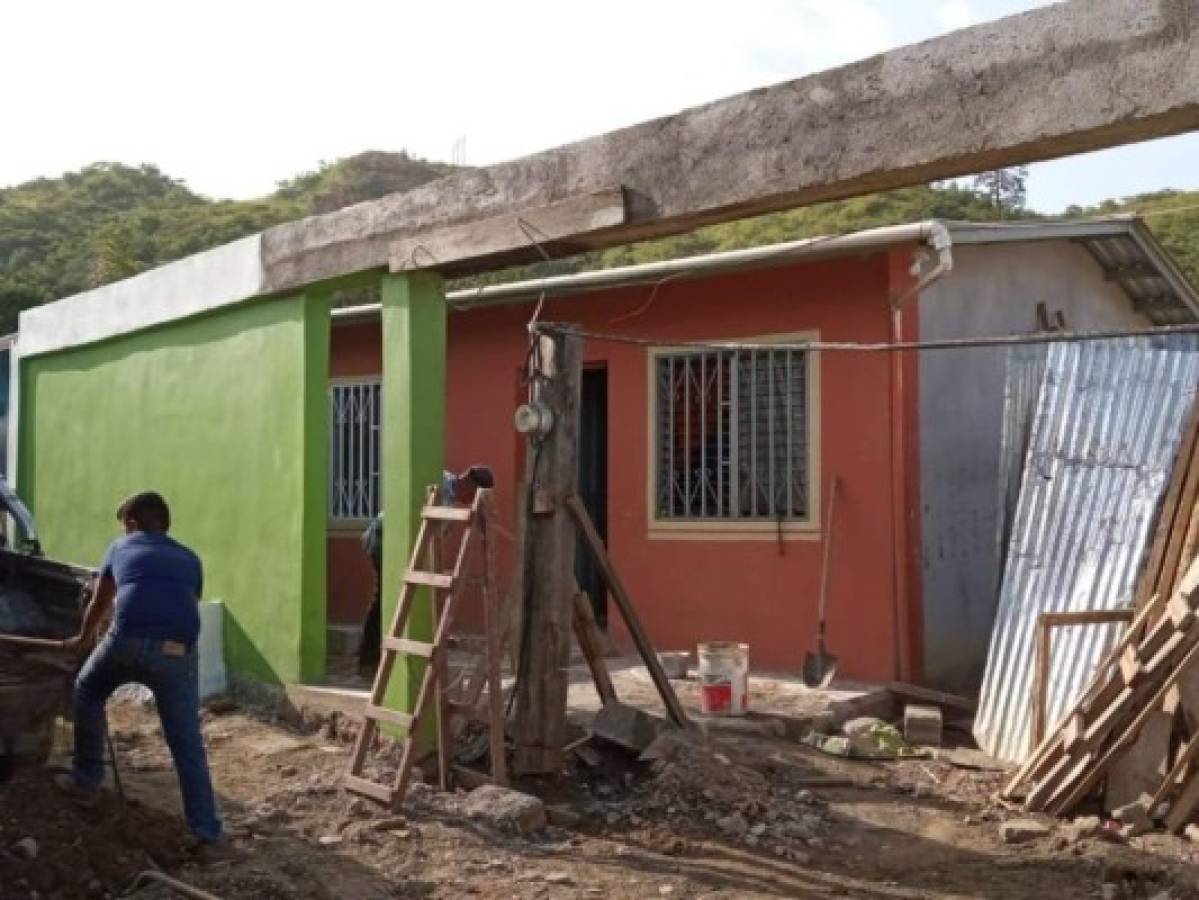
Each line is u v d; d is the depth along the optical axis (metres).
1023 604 8.09
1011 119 4.80
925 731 8.18
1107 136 4.67
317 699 8.39
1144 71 4.43
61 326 12.30
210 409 9.88
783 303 10.09
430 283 7.69
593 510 12.25
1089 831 6.20
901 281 9.37
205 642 9.41
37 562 7.63
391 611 7.55
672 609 10.70
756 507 10.25
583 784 7.09
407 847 6.05
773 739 8.09
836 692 9.05
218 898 5.20
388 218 7.73
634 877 5.72
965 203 26.23
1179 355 7.80
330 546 13.13
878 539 9.51
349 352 13.10
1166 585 7.21
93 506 11.69
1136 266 12.13
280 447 8.98
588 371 11.99
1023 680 7.91
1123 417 7.95
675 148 6.03
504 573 11.74
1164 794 6.31
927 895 5.54
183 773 5.93
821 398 9.85
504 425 11.98
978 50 4.91
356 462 12.98
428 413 7.63
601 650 7.56
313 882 5.52
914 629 9.40
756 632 10.16
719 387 10.48
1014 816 6.64
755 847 6.15
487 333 12.14
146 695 9.34
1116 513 7.75
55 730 6.29
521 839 6.22
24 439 13.09
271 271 8.85
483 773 6.93
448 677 6.97
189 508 10.12
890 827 6.52
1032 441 8.39
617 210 6.23
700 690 8.61
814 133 5.46
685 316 10.71
